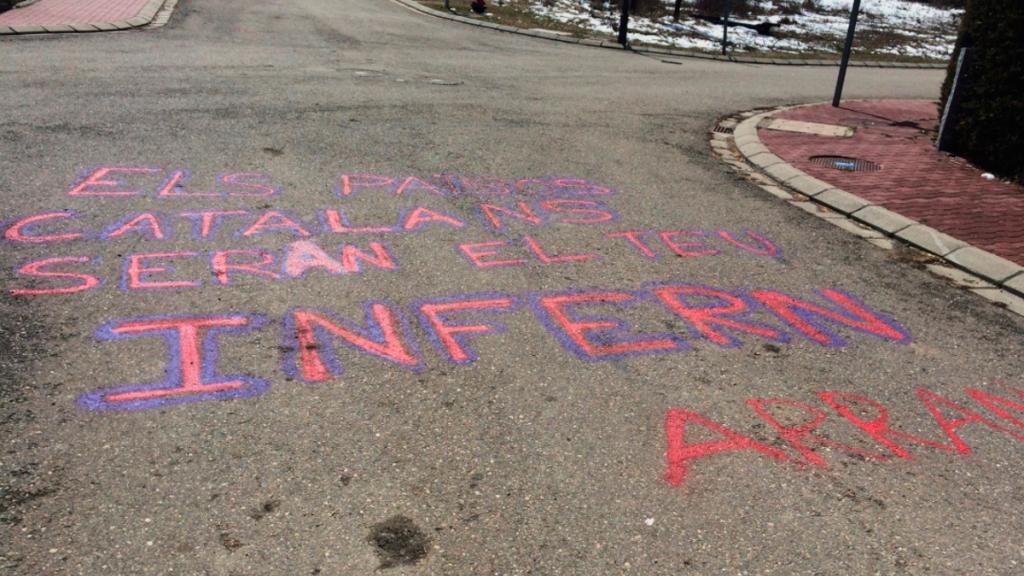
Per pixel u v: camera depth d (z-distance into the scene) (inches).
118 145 238.8
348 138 272.8
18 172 207.8
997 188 277.7
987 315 178.9
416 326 147.4
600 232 206.8
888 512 108.2
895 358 153.9
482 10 752.3
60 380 121.7
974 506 111.3
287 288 157.6
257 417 116.7
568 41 655.8
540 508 103.0
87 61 359.6
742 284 182.4
